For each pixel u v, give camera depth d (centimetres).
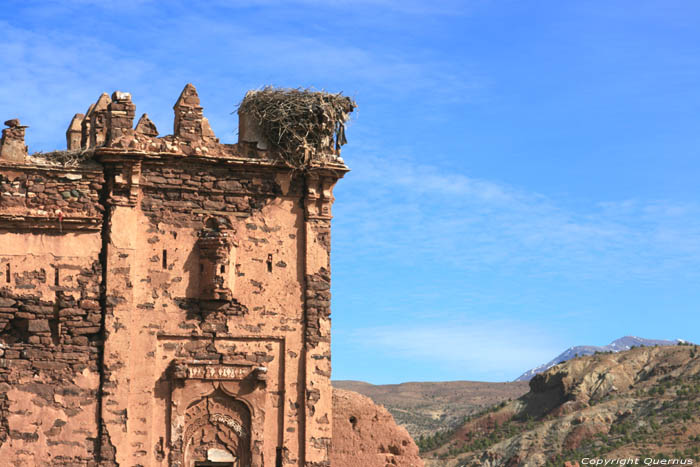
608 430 14038
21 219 3131
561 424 14588
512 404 17650
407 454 3697
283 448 3272
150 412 3159
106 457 3094
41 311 3120
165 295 3234
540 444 14050
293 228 3400
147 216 3259
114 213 3219
